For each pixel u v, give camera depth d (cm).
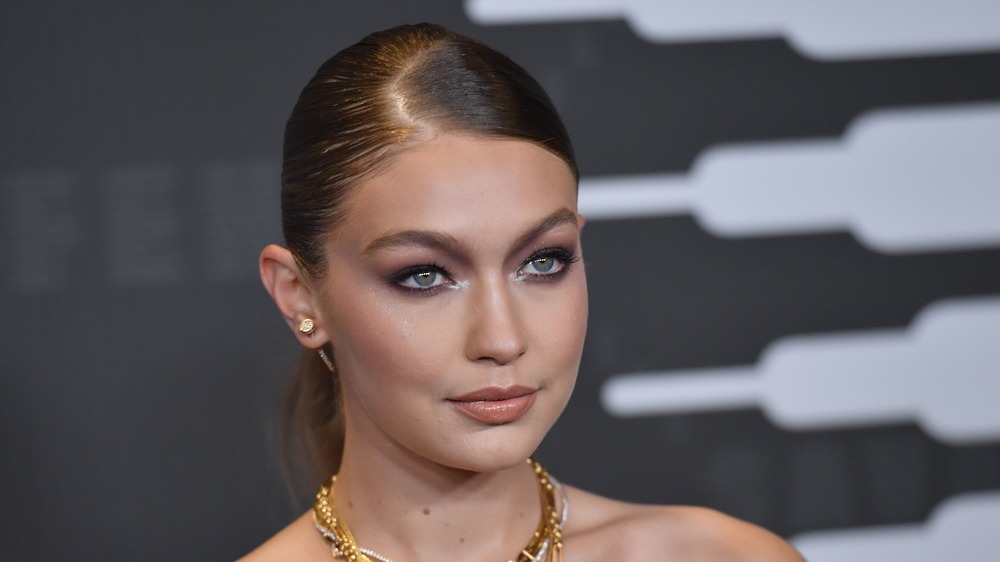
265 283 298
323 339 290
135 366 516
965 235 532
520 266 265
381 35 286
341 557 299
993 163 530
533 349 264
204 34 504
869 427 540
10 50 496
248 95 508
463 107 261
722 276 528
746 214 526
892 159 528
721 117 521
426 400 264
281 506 528
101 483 518
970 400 541
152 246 511
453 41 276
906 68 525
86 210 506
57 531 517
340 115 270
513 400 263
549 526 305
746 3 518
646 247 523
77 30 498
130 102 504
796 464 540
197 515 524
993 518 547
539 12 511
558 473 530
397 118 262
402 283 263
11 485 513
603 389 529
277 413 409
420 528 290
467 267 260
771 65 521
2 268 504
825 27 521
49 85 499
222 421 522
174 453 521
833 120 525
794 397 536
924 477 544
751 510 539
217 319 518
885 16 522
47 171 502
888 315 535
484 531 291
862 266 532
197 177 510
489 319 257
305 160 278
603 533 316
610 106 516
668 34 516
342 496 304
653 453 534
